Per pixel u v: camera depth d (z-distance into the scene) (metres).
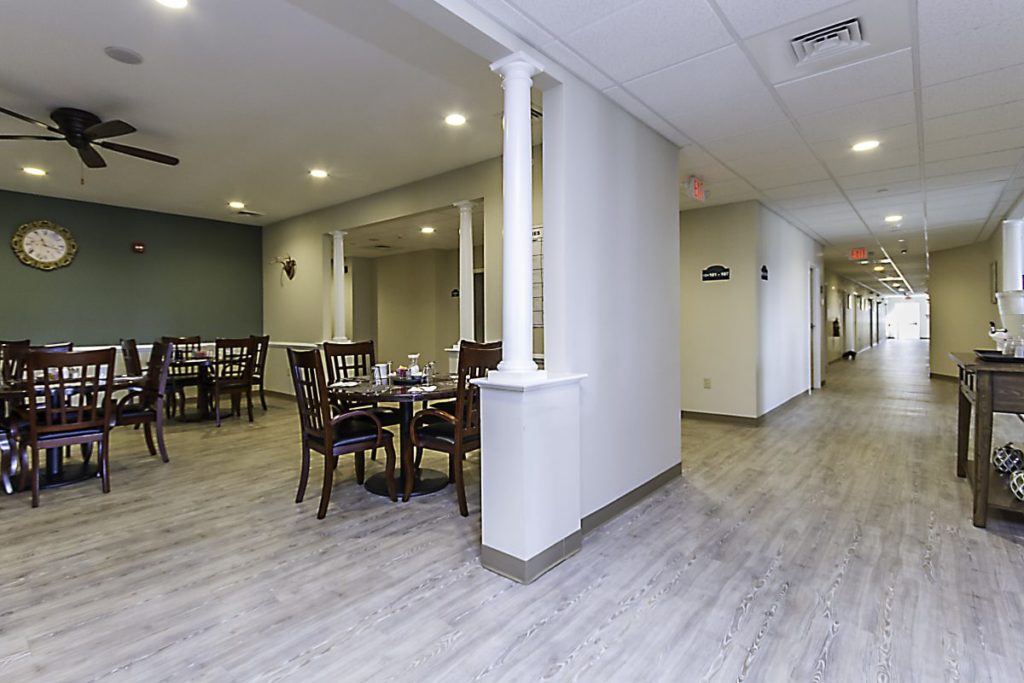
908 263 10.89
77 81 3.13
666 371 3.48
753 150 3.73
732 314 5.51
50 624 1.89
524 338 2.36
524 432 2.17
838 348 13.71
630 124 3.08
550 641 1.78
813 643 1.75
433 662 1.67
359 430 3.16
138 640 1.79
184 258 7.11
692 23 2.17
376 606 2.00
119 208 6.55
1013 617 1.88
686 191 4.71
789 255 6.60
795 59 2.47
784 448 4.43
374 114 3.62
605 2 2.02
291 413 6.26
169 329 6.98
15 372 4.32
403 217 5.58
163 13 2.44
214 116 3.65
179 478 3.66
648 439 3.26
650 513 2.96
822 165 4.09
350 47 2.75
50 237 6.05
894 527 2.71
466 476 3.73
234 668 1.65
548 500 2.30
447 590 2.12
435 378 3.86
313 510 3.03
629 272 3.06
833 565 2.30
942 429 5.18
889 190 4.87
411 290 10.03
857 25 2.19
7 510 3.03
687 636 1.80
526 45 2.32
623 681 1.58
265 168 4.85
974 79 2.67
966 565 2.28
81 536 2.66
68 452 4.29
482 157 4.55
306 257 6.96
